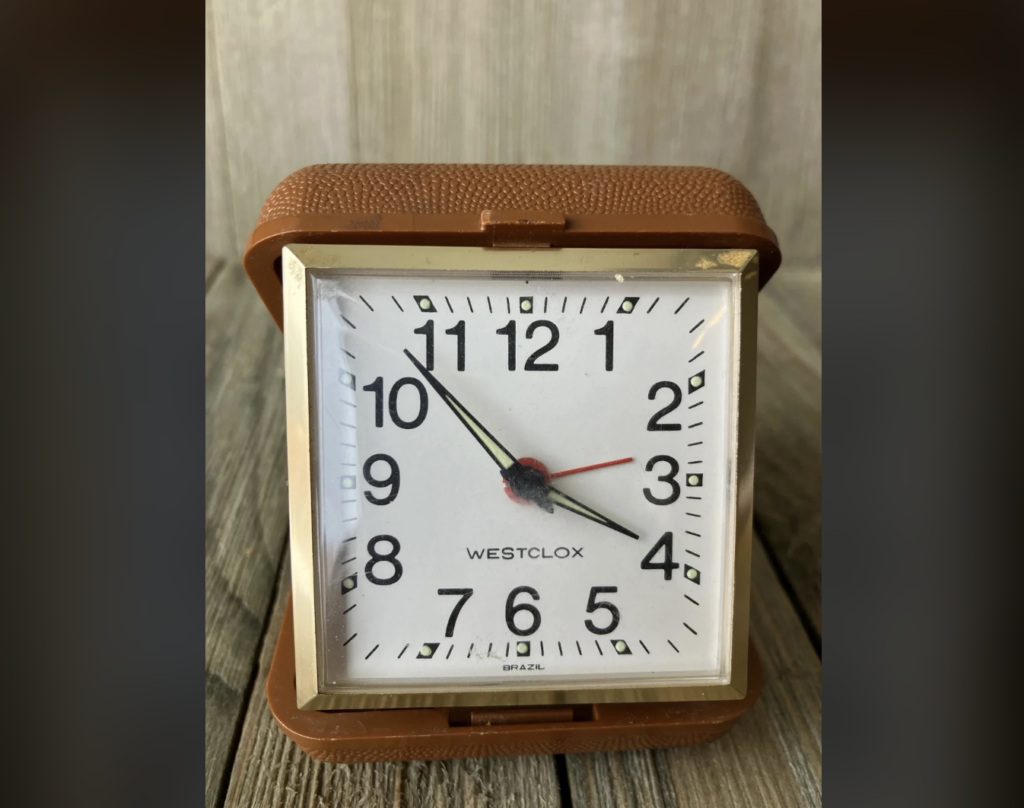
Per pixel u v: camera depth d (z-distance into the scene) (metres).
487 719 0.12
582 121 0.18
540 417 0.12
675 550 0.12
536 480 0.12
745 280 0.12
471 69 0.18
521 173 0.12
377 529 0.12
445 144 0.18
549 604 0.12
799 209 0.19
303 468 0.11
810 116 0.19
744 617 0.12
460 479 0.12
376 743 0.12
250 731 0.13
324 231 0.11
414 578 0.12
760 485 0.18
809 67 0.18
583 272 0.11
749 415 0.12
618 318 0.12
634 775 0.13
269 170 0.19
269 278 0.12
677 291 0.12
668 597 0.12
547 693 0.12
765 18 0.18
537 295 0.12
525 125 0.18
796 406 0.19
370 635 0.12
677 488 0.12
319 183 0.12
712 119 0.19
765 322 0.20
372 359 0.12
